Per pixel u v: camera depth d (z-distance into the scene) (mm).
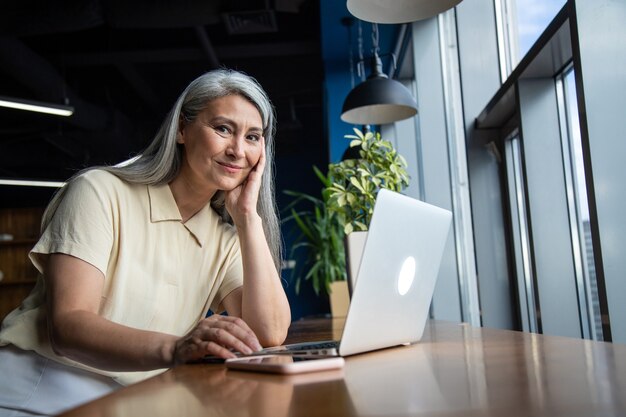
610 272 1722
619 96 1783
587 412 524
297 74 7637
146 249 1387
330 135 5891
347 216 3086
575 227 2549
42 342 1271
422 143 4148
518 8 2994
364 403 614
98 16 4848
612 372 735
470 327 1744
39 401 1239
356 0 1932
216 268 1515
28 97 7379
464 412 550
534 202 2590
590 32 1824
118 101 8484
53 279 1192
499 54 3242
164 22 4891
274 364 863
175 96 8188
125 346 1054
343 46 5504
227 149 1418
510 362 878
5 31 4875
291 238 9445
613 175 1758
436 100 4180
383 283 1061
